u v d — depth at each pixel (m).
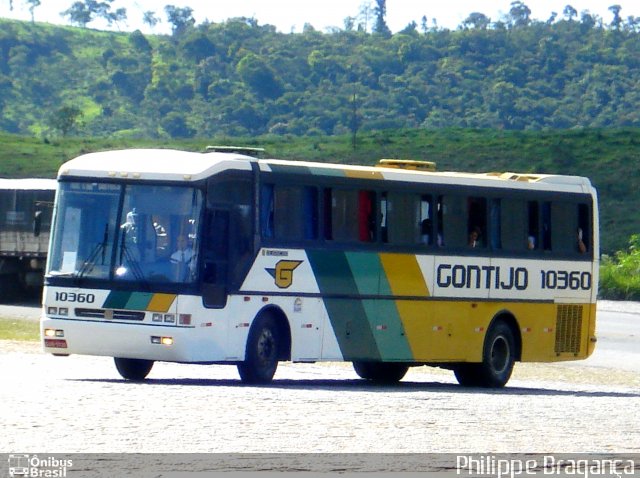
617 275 137.00
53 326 43.94
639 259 147.25
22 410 33.09
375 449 28.73
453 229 52.28
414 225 50.88
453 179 52.47
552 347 56.50
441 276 51.62
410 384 53.50
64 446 27.44
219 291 43.56
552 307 56.31
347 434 31.05
